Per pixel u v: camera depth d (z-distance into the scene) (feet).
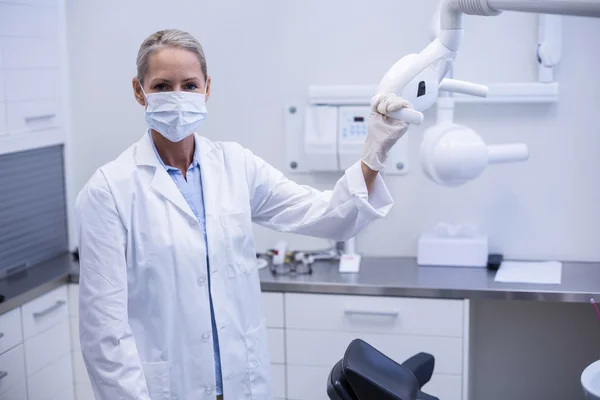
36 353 8.64
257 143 9.78
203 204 6.09
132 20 9.77
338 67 9.44
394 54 9.30
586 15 3.98
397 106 5.01
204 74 5.90
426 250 9.22
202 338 5.88
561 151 9.18
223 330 5.94
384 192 5.67
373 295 8.46
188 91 5.79
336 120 9.30
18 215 9.33
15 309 8.25
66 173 10.21
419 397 5.57
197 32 9.66
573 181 9.22
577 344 9.71
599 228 9.27
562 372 9.83
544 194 9.30
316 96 9.31
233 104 9.73
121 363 5.45
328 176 9.65
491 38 9.06
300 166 9.69
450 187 8.69
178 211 5.88
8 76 8.89
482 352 9.96
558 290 8.12
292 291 8.63
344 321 8.57
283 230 6.33
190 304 5.83
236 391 6.07
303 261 9.30
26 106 9.25
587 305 9.59
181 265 5.80
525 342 9.83
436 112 9.26
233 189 6.20
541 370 9.87
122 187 5.76
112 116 10.05
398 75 5.16
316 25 9.40
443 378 8.48
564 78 9.02
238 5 9.51
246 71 9.64
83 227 5.62
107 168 5.83
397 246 9.71
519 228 9.42
